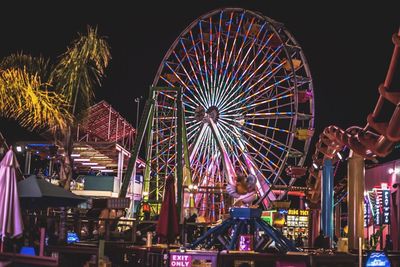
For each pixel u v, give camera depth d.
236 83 42.12
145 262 17.25
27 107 25.27
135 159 30.44
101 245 16.58
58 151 29.11
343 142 23.52
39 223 21.20
